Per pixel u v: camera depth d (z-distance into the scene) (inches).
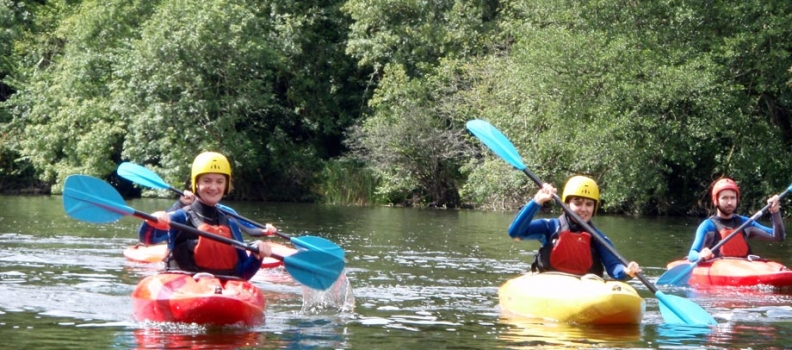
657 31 1220.5
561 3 1254.3
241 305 366.0
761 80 1188.5
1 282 473.4
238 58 1563.7
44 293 441.1
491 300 458.0
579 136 1181.7
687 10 1178.0
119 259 596.4
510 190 1427.2
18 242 692.7
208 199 409.7
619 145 1166.3
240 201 1649.9
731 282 537.0
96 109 1615.4
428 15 1640.0
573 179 444.8
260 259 419.8
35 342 327.9
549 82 1213.1
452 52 1576.0
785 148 1269.7
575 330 374.6
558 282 416.8
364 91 1740.9
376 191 1617.9
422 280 533.6
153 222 395.2
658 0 1209.4
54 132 1641.2
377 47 1643.7
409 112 1542.8
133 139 1598.2
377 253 692.1
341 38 1796.3
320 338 347.6
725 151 1320.1
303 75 1772.9
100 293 447.2
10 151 1740.9
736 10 1176.8
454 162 1572.3
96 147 1590.8
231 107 1574.8
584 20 1242.6
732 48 1173.1
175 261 402.3
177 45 1533.0
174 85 1542.8
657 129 1176.8
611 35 1226.6
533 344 343.3
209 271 400.8
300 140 1817.2
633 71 1170.6
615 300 385.1
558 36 1205.7
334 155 1843.0
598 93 1213.1
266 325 373.4
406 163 1576.0
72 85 1652.3
